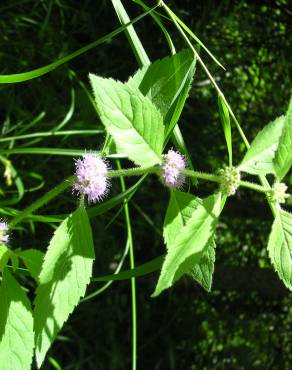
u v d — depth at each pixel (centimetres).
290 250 17
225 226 65
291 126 17
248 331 66
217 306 65
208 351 64
